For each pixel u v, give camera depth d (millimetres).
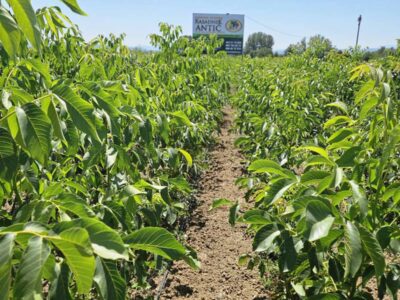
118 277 1098
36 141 1245
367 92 2080
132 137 2527
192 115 4840
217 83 8812
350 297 1960
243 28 34188
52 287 1058
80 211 1431
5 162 1321
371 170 1996
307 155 4207
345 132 2158
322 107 7207
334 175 1728
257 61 16125
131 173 2229
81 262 900
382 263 1539
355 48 13219
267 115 6613
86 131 1366
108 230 1009
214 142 8234
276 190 1859
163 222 4496
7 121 1304
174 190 4680
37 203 1439
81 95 1857
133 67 4965
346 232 1513
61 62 4320
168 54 6621
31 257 874
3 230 963
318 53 14281
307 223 1438
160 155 2846
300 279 2586
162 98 4230
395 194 1854
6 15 977
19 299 833
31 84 2316
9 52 992
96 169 2787
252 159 5785
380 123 2508
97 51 4512
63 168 2463
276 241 2002
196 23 34438
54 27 1999
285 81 7969
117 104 2379
